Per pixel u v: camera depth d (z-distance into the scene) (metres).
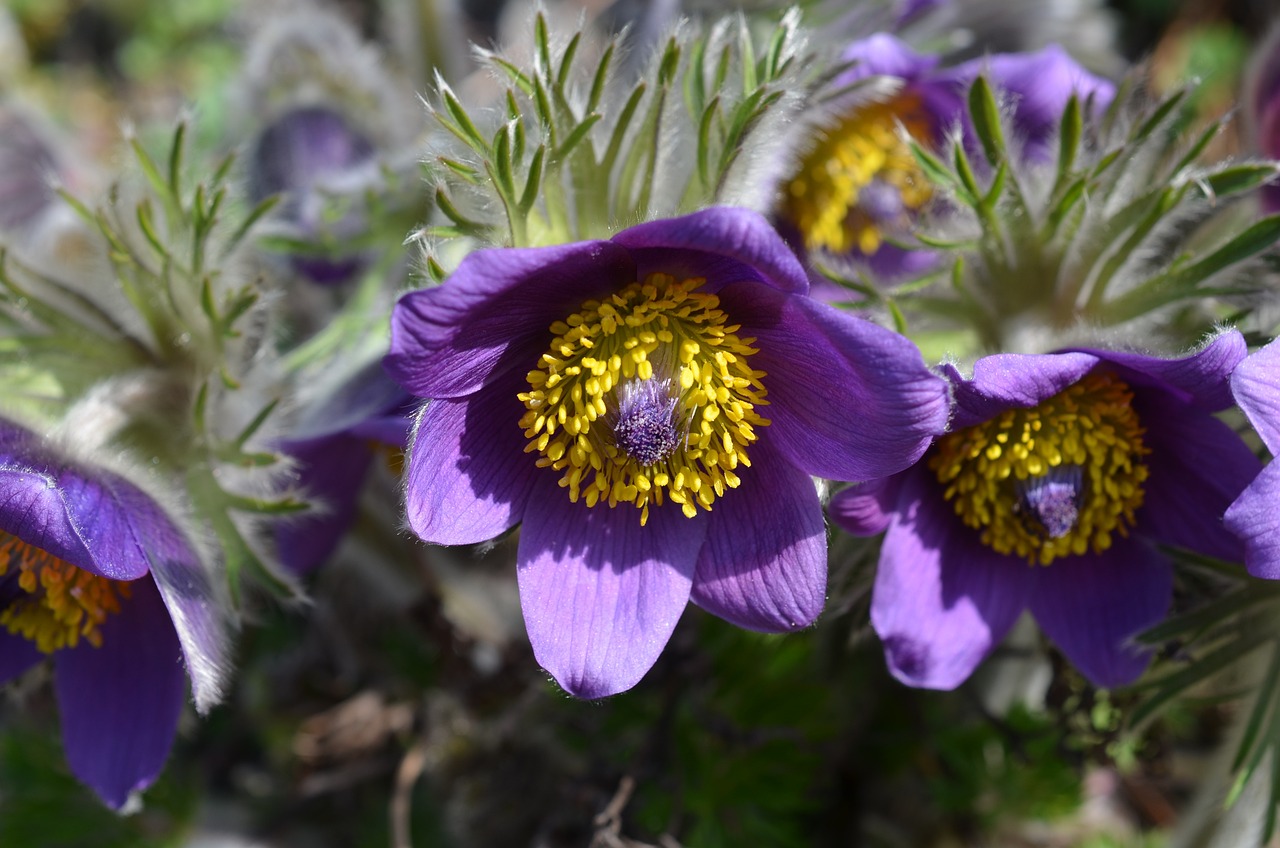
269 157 0.35
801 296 0.25
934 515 0.28
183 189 0.29
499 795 0.34
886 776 0.34
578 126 0.26
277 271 0.34
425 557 0.35
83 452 0.28
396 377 0.25
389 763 0.35
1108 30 0.38
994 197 0.27
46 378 0.29
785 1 0.32
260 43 0.36
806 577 0.26
